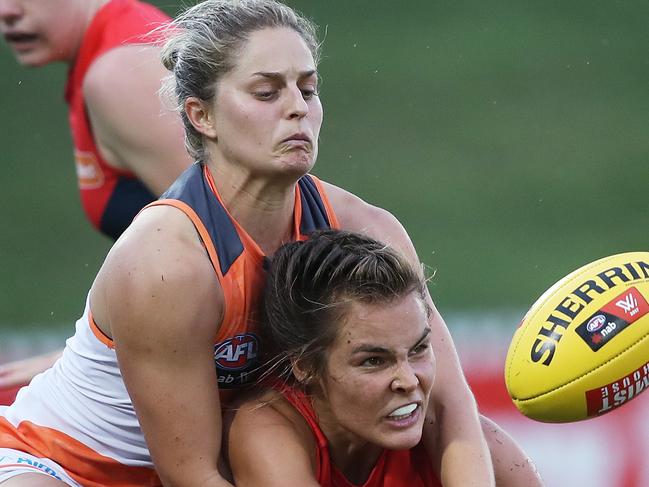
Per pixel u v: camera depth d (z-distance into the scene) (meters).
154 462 12.32
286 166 12.07
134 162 16.61
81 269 42.97
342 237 12.32
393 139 49.50
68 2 16.42
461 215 45.12
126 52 16.39
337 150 48.84
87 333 13.19
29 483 12.84
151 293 11.74
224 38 12.18
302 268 12.12
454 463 12.77
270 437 12.27
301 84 12.26
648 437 20.30
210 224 12.27
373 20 57.47
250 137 12.10
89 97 16.59
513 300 39.66
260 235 12.63
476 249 43.03
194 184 12.49
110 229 17.52
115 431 13.19
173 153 16.30
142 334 11.83
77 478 13.37
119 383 13.02
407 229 44.34
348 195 13.85
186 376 11.93
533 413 12.88
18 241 44.47
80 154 17.20
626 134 49.72
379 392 11.91
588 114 51.31
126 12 16.69
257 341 12.52
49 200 46.91
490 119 50.56
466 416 13.17
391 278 11.91
